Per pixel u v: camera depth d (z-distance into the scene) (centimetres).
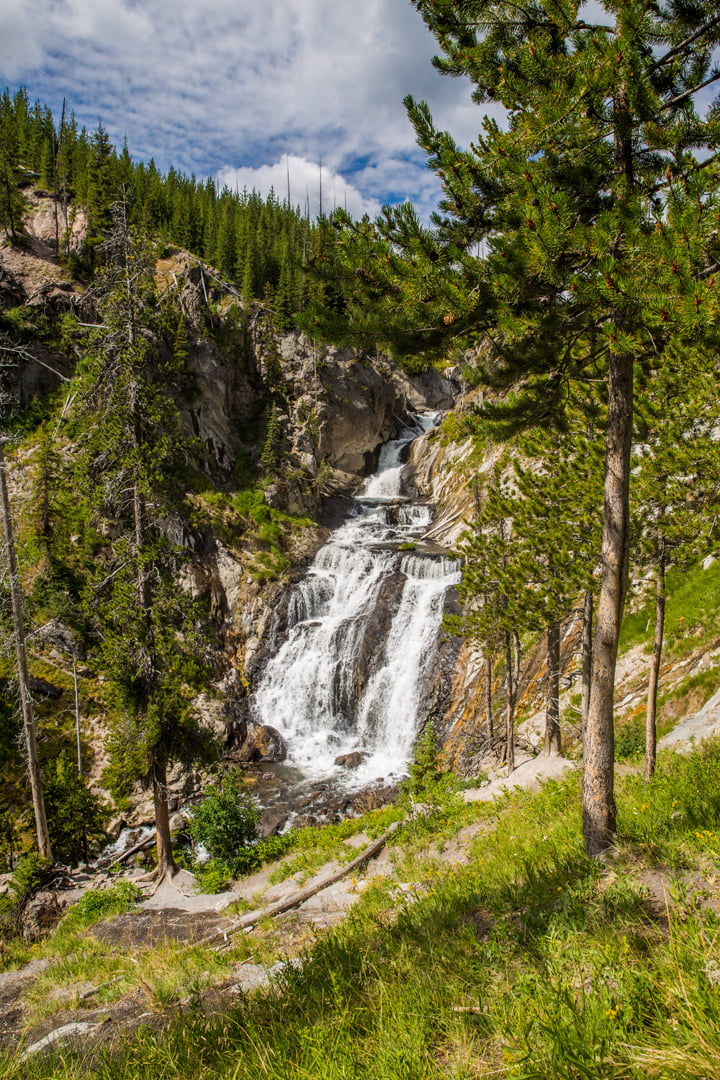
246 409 5391
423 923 598
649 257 520
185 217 6900
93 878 1886
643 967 328
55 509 3244
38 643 2834
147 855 2131
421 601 3322
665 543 1423
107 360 1759
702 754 1085
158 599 1723
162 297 4616
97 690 2836
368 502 5347
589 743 663
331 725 3203
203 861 2014
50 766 2398
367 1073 315
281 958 770
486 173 662
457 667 2933
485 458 4356
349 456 5875
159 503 1748
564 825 946
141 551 1694
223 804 1923
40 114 7756
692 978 296
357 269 694
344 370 5825
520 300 642
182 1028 490
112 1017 725
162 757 1730
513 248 579
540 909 507
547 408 845
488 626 2003
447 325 684
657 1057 246
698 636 1988
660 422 1362
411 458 5881
